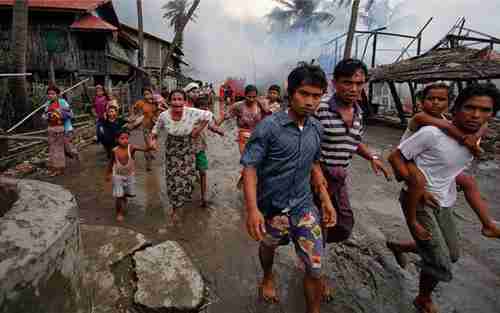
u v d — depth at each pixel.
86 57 16.20
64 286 1.39
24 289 1.15
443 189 2.29
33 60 15.57
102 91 8.16
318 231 2.15
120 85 13.74
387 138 10.87
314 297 2.13
